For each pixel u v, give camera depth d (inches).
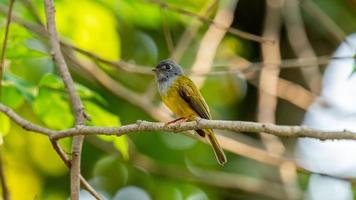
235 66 536.1
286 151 596.1
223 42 617.6
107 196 642.8
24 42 420.5
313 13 550.0
